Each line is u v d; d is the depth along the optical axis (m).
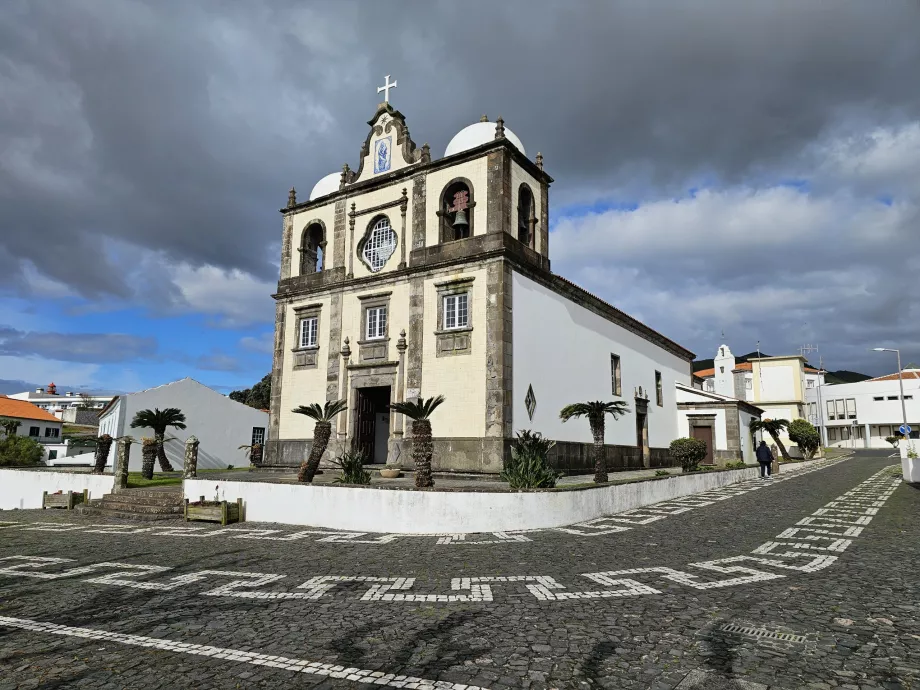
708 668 4.21
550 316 21.19
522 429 18.56
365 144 23.39
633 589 6.46
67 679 4.18
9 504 21.00
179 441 30.17
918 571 7.11
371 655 4.57
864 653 4.46
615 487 13.38
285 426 23.17
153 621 5.54
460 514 10.98
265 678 4.14
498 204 19.34
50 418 51.19
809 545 8.98
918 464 20.17
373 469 19.83
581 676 4.11
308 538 10.58
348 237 22.84
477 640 4.86
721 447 32.19
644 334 30.00
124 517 14.22
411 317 20.34
